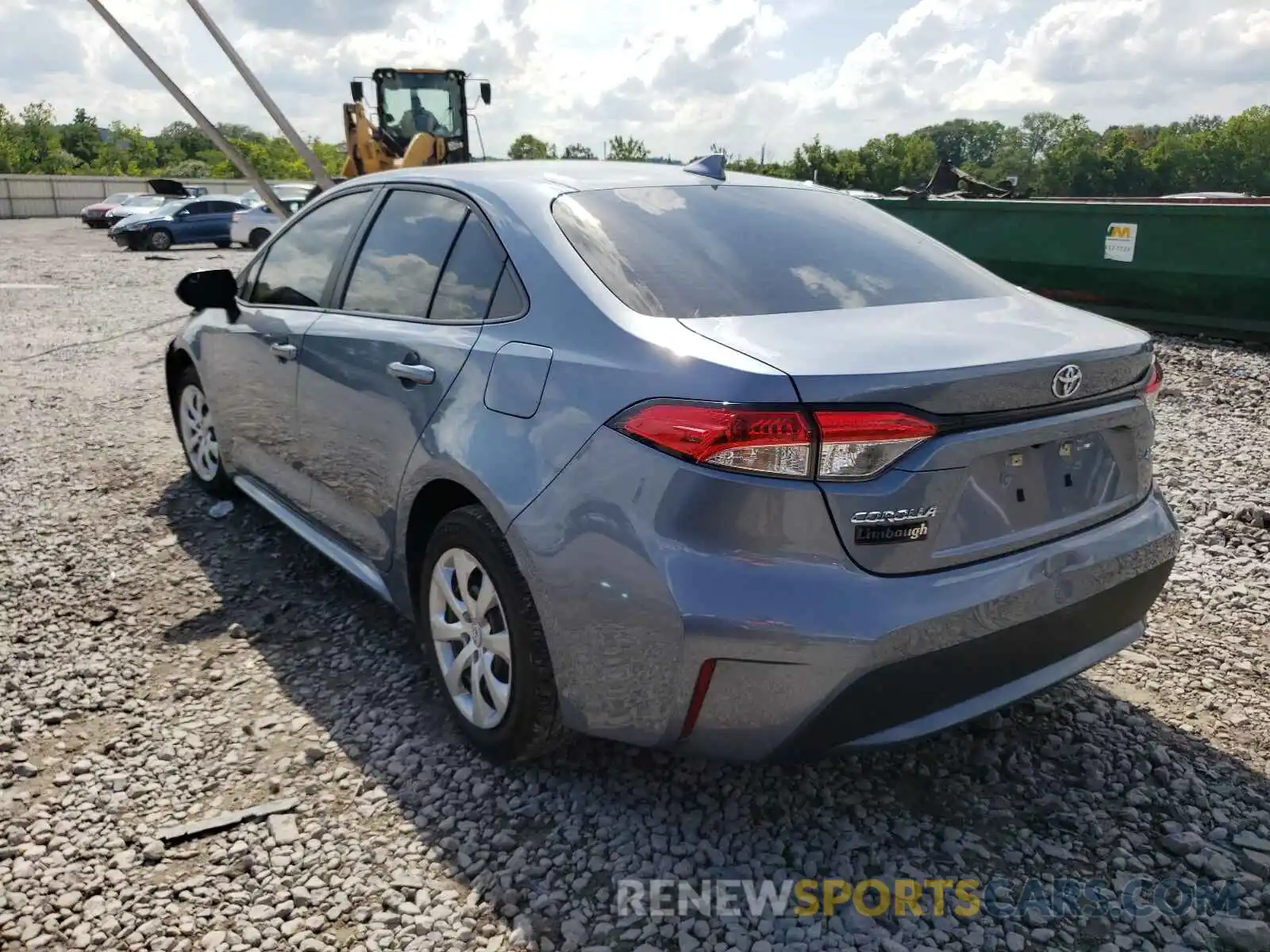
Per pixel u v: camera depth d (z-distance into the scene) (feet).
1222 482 17.38
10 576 13.98
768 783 9.36
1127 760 9.66
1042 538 8.13
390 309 10.94
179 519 16.15
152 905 7.84
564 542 8.02
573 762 9.64
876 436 7.12
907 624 7.24
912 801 9.11
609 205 9.80
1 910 7.79
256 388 13.61
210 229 88.22
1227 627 12.33
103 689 11.09
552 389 8.39
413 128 59.88
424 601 10.18
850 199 11.78
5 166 273.54
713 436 7.20
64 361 29.73
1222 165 388.37
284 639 12.23
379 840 8.57
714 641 7.27
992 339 8.04
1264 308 29.73
